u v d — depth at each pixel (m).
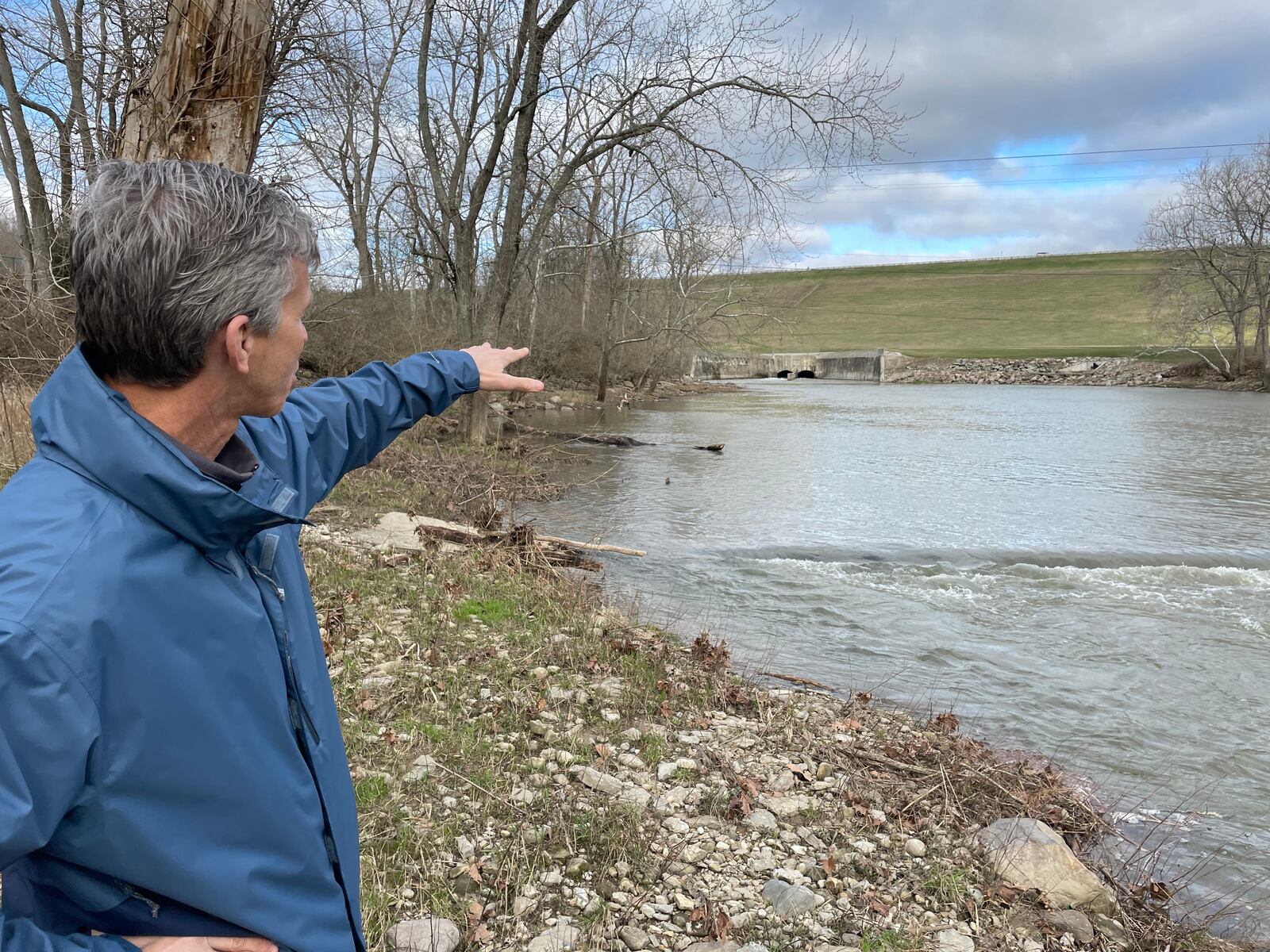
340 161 13.60
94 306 1.17
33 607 0.99
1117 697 6.06
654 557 9.62
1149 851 4.12
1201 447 20.31
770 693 5.59
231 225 1.19
